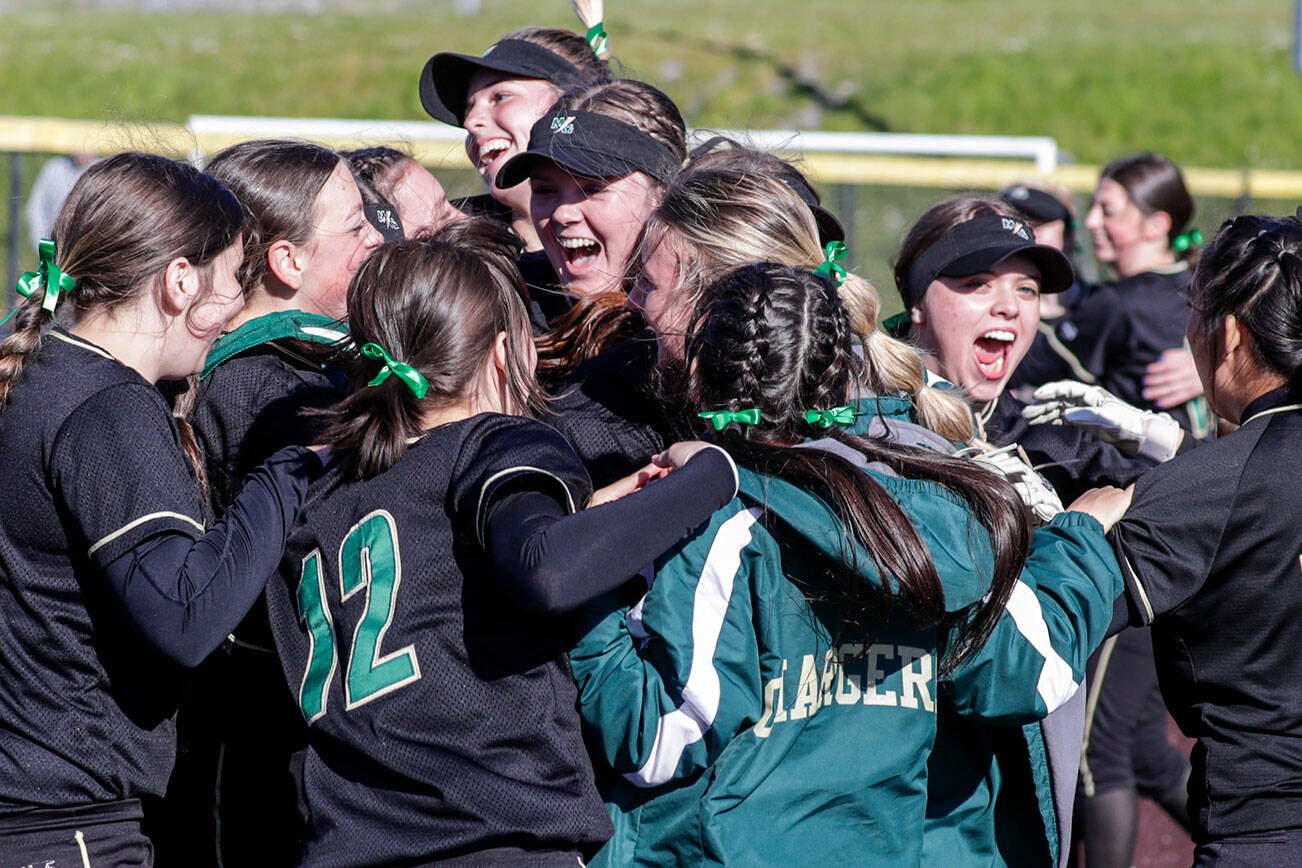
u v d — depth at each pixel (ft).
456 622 23.80
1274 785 27.20
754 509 24.48
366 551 24.40
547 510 23.16
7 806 25.05
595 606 24.26
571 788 23.66
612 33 229.04
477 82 42.39
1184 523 27.48
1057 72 212.84
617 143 31.42
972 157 129.80
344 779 24.06
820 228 33.42
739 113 191.72
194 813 30.66
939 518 24.34
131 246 25.90
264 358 30.55
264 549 24.48
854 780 24.39
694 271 27.32
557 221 32.35
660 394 27.73
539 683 23.90
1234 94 205.87
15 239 96.73
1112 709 46.83
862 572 23.44
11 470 25.30
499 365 26.20
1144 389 61.26
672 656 23.62
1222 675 27.73
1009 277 37.93
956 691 25.66
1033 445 38.32
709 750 23.76
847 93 204.33
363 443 24.81
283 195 31.55
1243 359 28.84
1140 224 64.28
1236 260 28.66
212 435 29.84
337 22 229.04
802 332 24.38
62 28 215.51
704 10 273.54
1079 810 47.11
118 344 26.48
